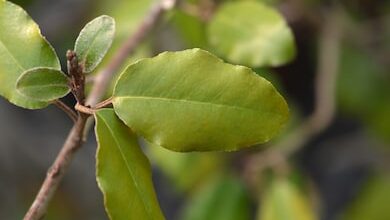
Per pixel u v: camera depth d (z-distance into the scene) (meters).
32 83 0.34
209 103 0.34
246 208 0.58
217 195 0.58
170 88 0.34
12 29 0.35
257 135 0.35
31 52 0.35
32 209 0.36
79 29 0.71
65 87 0.34
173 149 0.35
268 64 0.47
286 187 0.56
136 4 0.55
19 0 0.54
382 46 0.69
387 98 0.68
